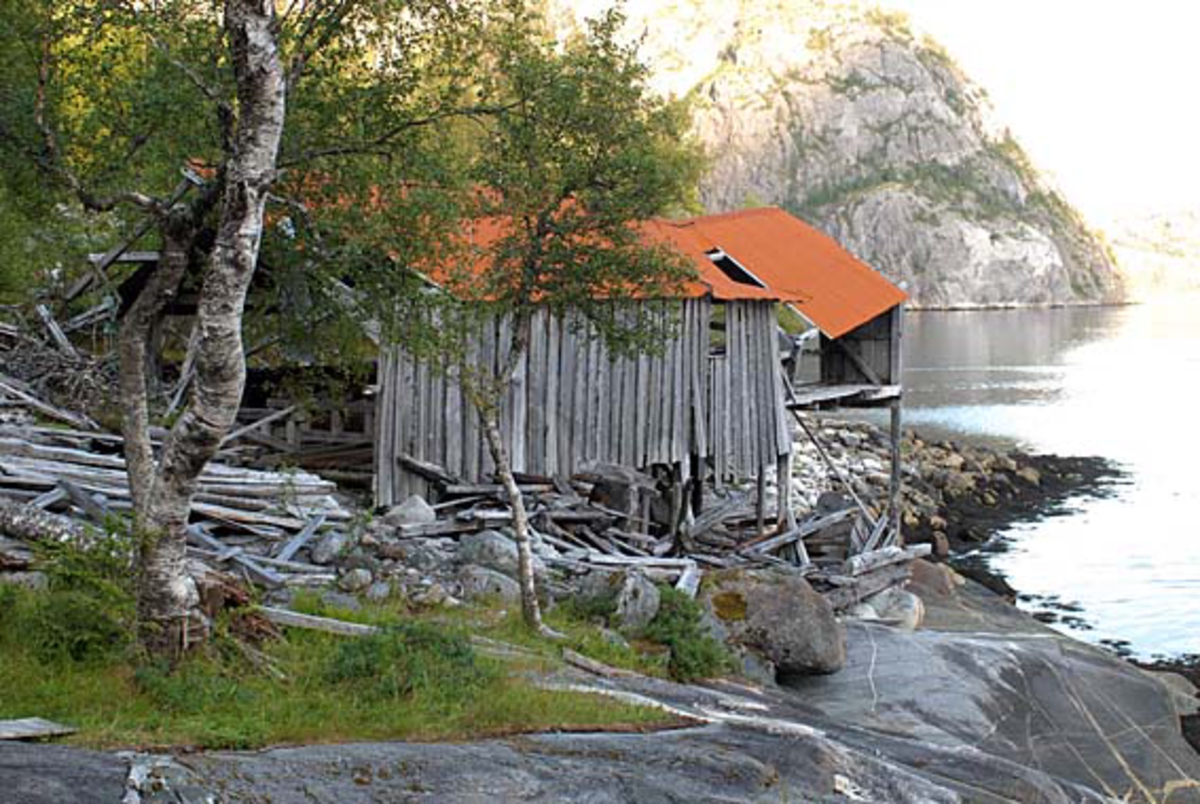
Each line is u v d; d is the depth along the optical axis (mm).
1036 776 14297
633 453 22844
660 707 12914
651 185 15570
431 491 21219
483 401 15547
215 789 8281
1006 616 27438
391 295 13711
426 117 13625
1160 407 67750
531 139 15328
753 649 17969
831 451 45375
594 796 9727
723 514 26688
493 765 9828
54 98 12336
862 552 25703
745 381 25359
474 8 13570
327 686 11531
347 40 13320
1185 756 19062
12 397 21266
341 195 13195
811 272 28547
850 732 15062
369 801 8734
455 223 13906
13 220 22938
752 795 10570
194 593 11422
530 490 21422
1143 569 32531
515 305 16109
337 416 24438
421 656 12133
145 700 10406
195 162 14195
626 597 17062
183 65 11430
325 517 18016
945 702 18391
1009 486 44250
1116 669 22562
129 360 11734
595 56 15383
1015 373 89625
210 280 10359
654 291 16156
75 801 7586
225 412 10672
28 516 13922
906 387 79375
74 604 11156
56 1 11750
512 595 16922
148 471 11852
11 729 8945
